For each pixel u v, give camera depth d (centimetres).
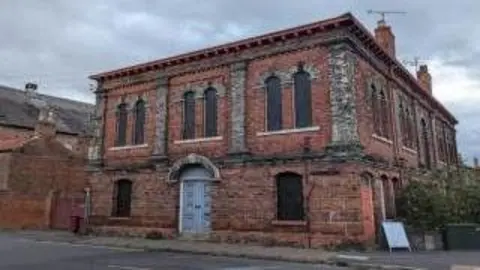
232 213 2109
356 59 1997
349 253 1717
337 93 1909
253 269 1359
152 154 2420
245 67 2177
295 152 1981
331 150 1884
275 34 2070
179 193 2311
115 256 1677
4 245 2080
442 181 2577
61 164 3462
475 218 2345
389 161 2211
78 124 4653
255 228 2033
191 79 2359
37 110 4475
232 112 2178
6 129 4069
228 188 2138
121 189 2566
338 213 1844
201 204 2234
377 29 2730
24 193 3238
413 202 2195
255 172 2072
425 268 1395
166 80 2436
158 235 2328
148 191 2412
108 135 2650
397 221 2028
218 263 1499
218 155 2198
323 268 1432
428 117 3075
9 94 4528
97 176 2644
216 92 2272
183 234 2258
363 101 2019
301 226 1917
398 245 1886
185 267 1383
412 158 2594
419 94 2873
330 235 1847
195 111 2323
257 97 2123
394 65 2395
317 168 1912
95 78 2716
